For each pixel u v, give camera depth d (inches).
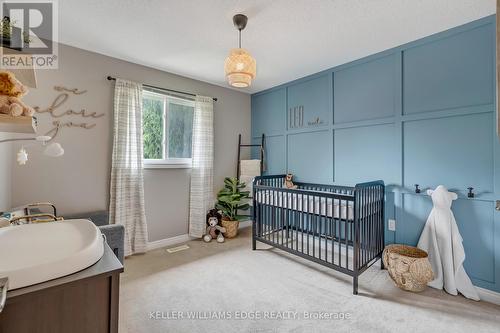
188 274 93.3
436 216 84.5
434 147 88.6
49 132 93.0
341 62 113.1
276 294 79.7
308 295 79.2
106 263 31.0
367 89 107.0
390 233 99.3
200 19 79.0
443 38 86.3
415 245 92.7
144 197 118.1
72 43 95.5
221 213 141.2
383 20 79.4
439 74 87.4
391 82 99.5
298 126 135.3
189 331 62.6
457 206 83.2
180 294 79.5
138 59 110.3
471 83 80.7
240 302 75.3
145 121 121.4
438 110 87.4
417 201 92.5
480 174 79.1
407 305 73.7
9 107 36.7
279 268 98.7
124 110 107.8
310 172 130.0
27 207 76.2
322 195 92.1
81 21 80.1
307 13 75.5
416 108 92.7
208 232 135.4
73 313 27.3
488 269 77.3
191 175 135.2
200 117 134.6
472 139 80.7
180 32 87.0
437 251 83.4
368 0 69.4
